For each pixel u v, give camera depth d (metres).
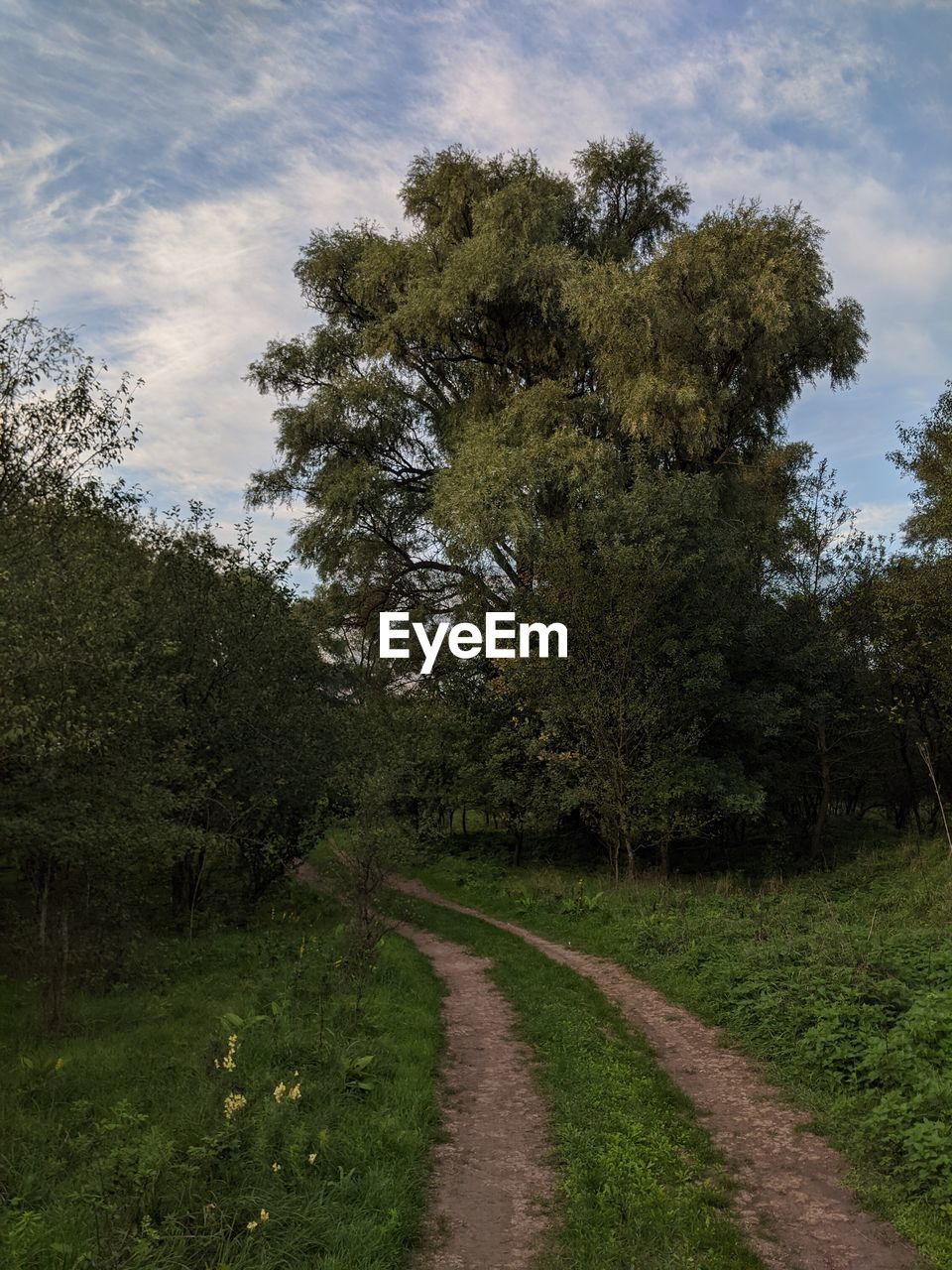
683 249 25.75
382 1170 6.88
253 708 18.47
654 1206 6.53
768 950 13.65
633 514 24.27
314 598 31.84
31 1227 5.70
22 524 11.89
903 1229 6.18
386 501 31.53
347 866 14.59
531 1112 8.74
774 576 27.98
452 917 21.77
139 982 13.30
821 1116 8.31
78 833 10.85
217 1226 5.64
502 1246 6.09
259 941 15.96
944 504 20.86
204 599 17.95
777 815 29.08
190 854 18.02
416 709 30.52
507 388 31.38
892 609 23.33
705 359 26.83
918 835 26.75
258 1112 7.29
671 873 26.22
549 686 24.20
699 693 24.50
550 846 32.78
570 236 31.89
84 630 10.34
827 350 27.88
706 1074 9.87
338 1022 10.70
